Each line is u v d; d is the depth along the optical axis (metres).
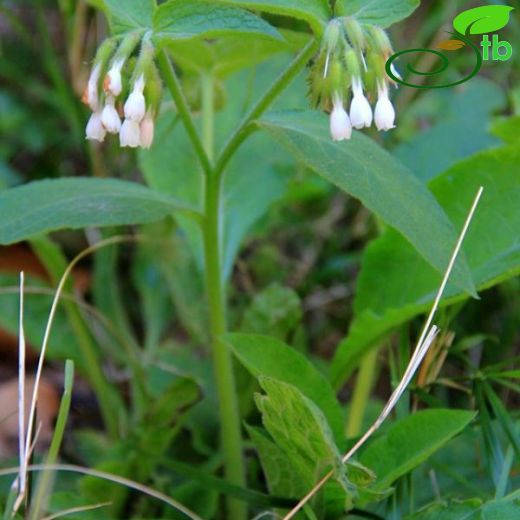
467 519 0.44
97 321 0.64
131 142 0.45
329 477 0.44
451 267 0.45
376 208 0.45
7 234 0.48
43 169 0.75
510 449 0.48
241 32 0.44
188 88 0.61
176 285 0.67
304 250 0.72
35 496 0.45
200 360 0.62
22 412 0.44
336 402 0.48
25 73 0.78
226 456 0.54
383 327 0.53
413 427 0.46
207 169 0.50
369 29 0.45
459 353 0.52
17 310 0.63
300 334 0.60
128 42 0.45
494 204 0.52
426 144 0.68
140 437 0.53
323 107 0.45
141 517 0.53
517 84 0.71
